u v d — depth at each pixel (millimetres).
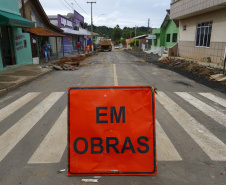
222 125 4785
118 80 9727
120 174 2943
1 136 4234
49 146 3828
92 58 23656
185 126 4715
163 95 7250
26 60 15297
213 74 10867
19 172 3102
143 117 2938
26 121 4988
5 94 7426
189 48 19703
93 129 2910
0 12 11172
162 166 3230
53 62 17797
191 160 3393
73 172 2949
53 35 17891
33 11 19906
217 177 2986
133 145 2930
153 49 32562
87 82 9336
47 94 7363
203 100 6730
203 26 17031
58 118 5160
